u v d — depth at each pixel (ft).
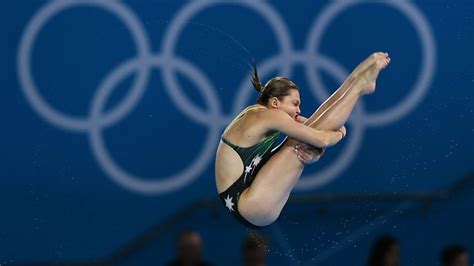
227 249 122.83
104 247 121.60
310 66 124.67
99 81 122.72
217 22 124.06
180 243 104.37
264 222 74.08
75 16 122.72
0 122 121.60
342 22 125.18
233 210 74.49
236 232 123.24
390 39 125.80
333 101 74.84
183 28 123.85
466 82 126.41
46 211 121.39
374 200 124.57
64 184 121.70
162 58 123.54
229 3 124.16
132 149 122.72
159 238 122.42
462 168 125.59
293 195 123.13
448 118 126.00
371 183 124.47
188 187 122.83
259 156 73.92
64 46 122.42
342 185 124.06
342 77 124.98
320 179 123.75
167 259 122.31
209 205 122.31
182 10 124.06
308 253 124.06
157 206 122.31
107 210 121.80
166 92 123.44
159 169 122.72
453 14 126.41
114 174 122.31
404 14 126.00
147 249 122.31
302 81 124.67
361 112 124.77
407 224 125.29
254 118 73.56
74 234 121.39
